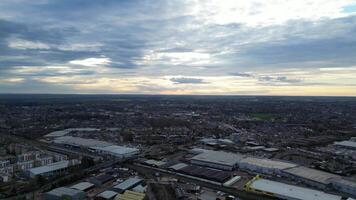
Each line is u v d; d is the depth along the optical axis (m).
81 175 176.25
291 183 175.00
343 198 151.25
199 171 189.12
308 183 172.62
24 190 153.25
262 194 153.62
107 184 165.88
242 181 177.00
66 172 186.25
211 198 148.00
